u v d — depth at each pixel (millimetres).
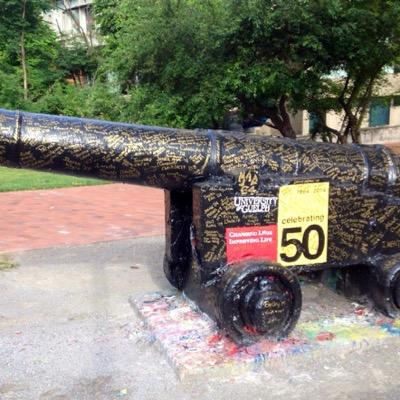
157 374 2762
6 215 7246
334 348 2924
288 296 2896
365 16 7426
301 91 8289
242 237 3021
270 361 2805
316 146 3244
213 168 2994
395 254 3334
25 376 2771
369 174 3236
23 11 18422
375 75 8914
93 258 5051
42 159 2793
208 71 8539
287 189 3057
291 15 7414
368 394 2572
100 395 2580
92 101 11914
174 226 3484
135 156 2887
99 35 17219
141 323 3398
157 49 8930
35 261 4965
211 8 8625
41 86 18578
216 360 2754
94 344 3135
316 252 3174
